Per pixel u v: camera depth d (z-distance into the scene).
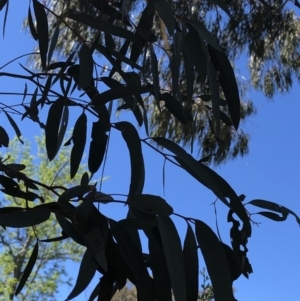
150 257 0.84
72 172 1.06
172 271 0.78
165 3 0.88
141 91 0.98
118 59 1.12
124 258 0.80
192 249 0.82
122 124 0.99
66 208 0.79
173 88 0.99
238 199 0.90
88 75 1.00
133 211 0.86
